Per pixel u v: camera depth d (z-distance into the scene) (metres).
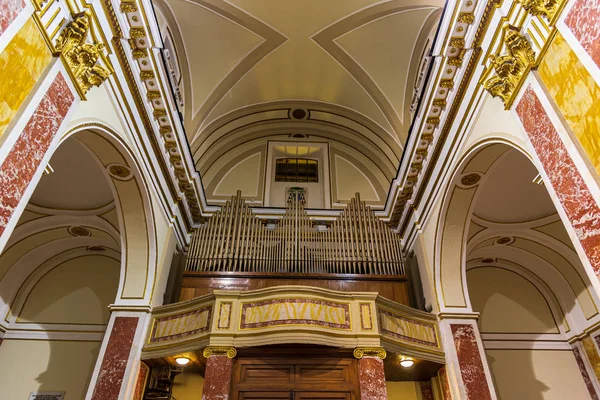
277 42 9.16
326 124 11.37
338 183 10.87
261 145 11.49
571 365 9.03
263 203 10.34
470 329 7.12
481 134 5.70
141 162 6.65
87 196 8.18
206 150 10.30
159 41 5.89
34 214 8.58
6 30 3.16
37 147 3.59
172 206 8.30
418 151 7.65
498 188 7.63
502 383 8.82
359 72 9.40
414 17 7.92
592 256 3.34
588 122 3.40
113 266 9.82
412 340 6.89
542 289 9.93
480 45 5.43
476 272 10.17
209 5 8.10
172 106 6.98
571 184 3.62
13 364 8.63
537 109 4.13
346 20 8.59
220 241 8.62
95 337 8.98
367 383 6.00
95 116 5.11
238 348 6.33
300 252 8.56
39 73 3.64
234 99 10.09
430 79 6.55
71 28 4.02
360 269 8.35
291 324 6.33
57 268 9.77
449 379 6.82
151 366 7.16
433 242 7.70
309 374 6.29
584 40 3.44
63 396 8.32
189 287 7.88
